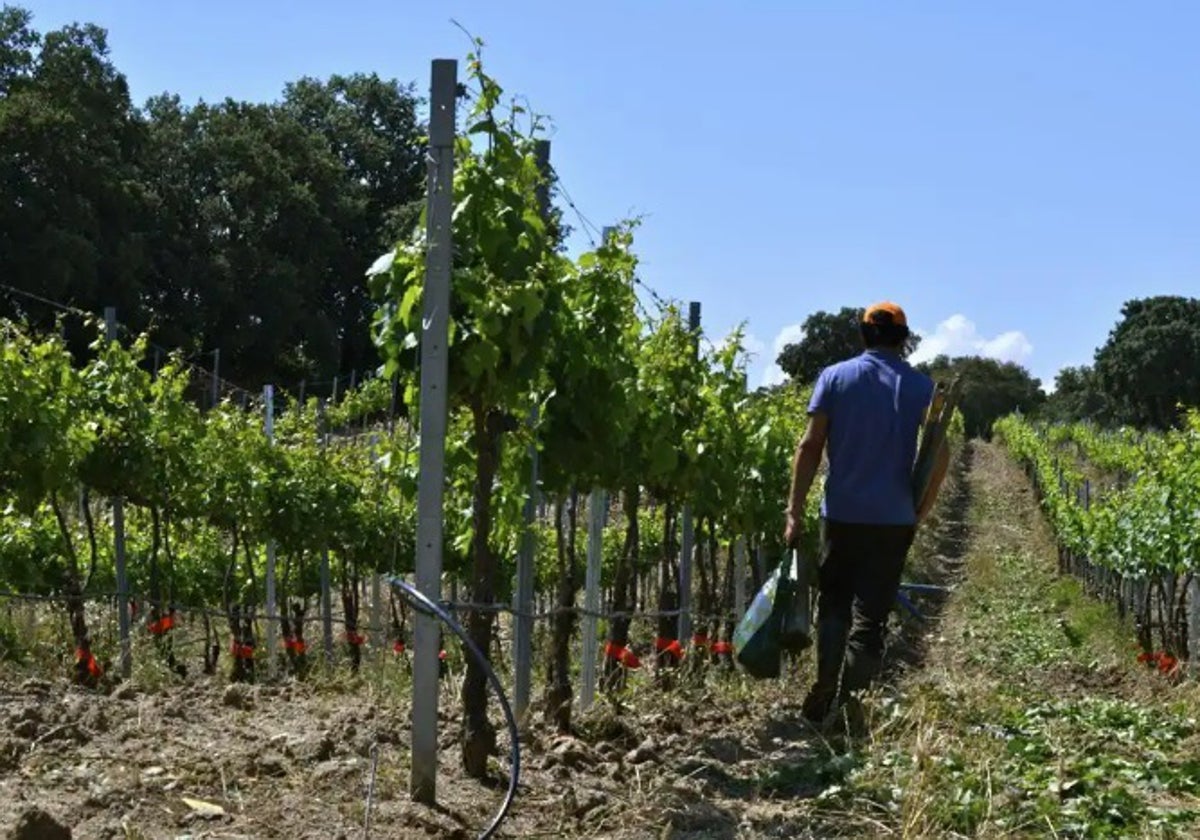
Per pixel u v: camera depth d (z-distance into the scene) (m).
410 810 5.38
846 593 7.77
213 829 4.89
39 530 15.30
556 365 7.39
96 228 50.25
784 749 7.34
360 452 18.77
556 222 7.64
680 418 10.66
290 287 61.69
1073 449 52.91
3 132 47.59
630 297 8.86
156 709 6.81
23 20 54.56
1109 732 7.73
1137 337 86.56
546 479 7.93
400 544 17.97
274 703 7.74
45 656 12.25
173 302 57.41
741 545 13.84
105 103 54.81
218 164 62.09
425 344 5.76
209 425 15.55
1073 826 5.75
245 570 18.47
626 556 10.26
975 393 97.25
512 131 6.41
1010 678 12.59
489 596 6.45
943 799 5.94
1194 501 15.34
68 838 4.33
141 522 17.52
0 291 47.22
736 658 7.73
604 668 10.16
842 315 68.31
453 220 6.20
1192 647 14.76
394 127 80.00
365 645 18.31
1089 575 24.17
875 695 7.53
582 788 6.24
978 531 38.81
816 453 7.66
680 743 7.62
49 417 11.30
